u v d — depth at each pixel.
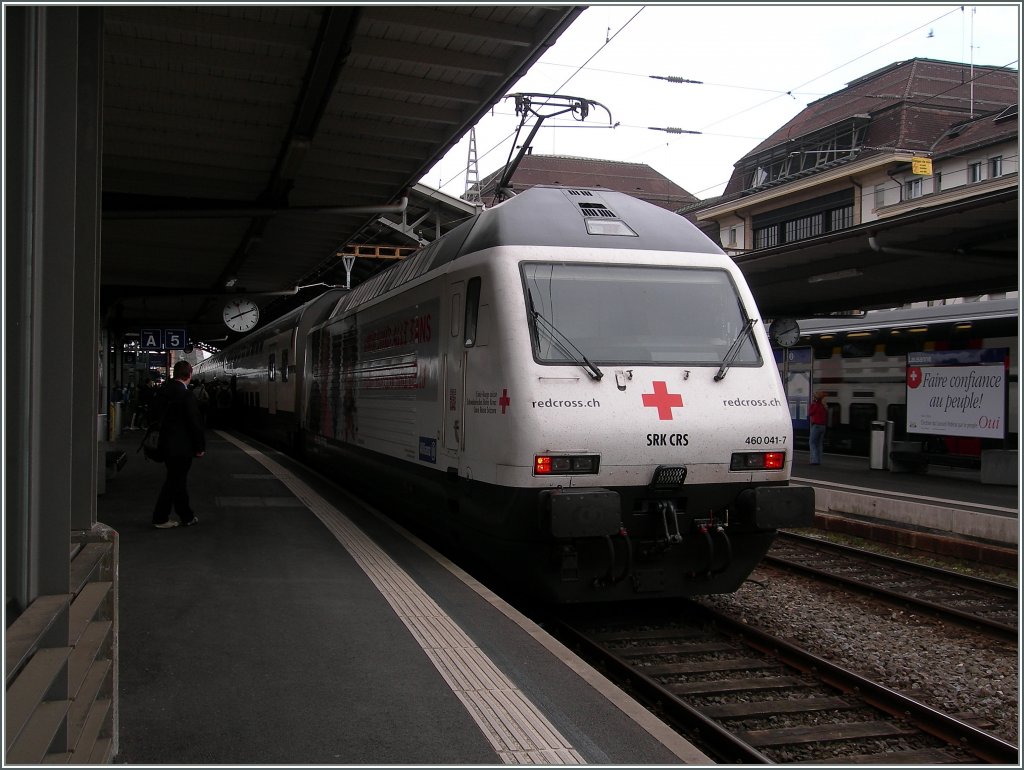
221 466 14.77
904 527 11.76
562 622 7.22
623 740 3.96
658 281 7.17
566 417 6.39
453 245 8.09
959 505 12.12
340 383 12.74
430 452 8.19
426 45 7.49
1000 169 31.14
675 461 6.59
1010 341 16.39
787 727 5.34
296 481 12.89
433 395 8.12
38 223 2.85
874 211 36.09
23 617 2.59
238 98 8.20
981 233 12.45
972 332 17.27
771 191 40.34
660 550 6.68
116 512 9.88
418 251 9.75
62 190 2.95
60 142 2.94
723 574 7.11
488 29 7.14
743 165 45.53
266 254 15.79
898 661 6.66
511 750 3.83
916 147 35.56
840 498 13.01
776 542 11.78
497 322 6.75
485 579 8.66
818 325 21.80
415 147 9.91
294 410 16.92
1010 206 10.84
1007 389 16.08
